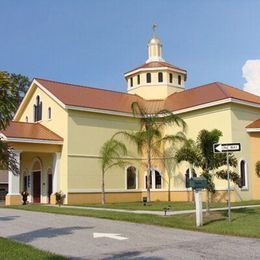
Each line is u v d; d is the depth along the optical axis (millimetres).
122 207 24719
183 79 40906
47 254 10375
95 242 12469
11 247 11234
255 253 10758
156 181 33719
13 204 29109
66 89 33844
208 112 31484
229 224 15516
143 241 12625
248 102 30906
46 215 20078
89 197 31016
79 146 31125
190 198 31641
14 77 10703
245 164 30266
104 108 32438
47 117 32781
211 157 18609
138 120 34594
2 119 10383
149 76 39938
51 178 32688
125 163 33125
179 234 13953
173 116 31203
